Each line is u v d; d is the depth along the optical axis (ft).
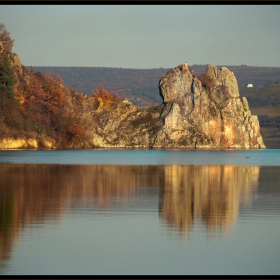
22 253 329.72
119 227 395.96
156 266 310.65
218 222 416.67
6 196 545.03
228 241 358.43
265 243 354.13
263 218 434.30
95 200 522.88
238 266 311.88
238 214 451.12
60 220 418.92
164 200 528.63
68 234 373.20
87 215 440.45
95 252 333.01
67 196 550.36
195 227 398.21
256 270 306.35
